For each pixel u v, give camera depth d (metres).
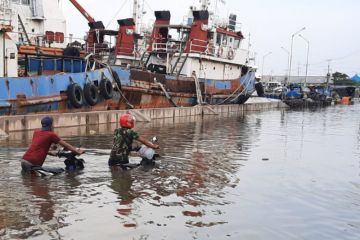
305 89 58.28
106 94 22.06
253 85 36.78
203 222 5.77
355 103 67.50
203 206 6.50
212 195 7.18
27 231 5.11
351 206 7.07
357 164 11.40
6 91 16.84
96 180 7.78
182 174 8.68
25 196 6.57
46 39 27.22
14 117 15.75
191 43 30.06
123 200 6.56
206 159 10.86
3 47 18.20
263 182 8.48
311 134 19.84
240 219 6.02
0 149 11.31
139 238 5.05
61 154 8.63
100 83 21.97
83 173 8.32
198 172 9.01
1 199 6.38
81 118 18.80
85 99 20.91
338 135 19.70
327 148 14.72
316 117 33.25
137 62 32.91
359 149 14.76
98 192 6.95
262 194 7.50
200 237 5.21
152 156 9.35
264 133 19.55
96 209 6.05
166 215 5.96
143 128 19.58
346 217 6.44
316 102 52.38
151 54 31.41
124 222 5.57
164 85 26.89
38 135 8.27
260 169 9.90
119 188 7.26
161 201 6.62
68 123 18.17
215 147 13.52
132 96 24.50
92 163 9.39
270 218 6.17
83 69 23.05
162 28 31.67
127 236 5.09
